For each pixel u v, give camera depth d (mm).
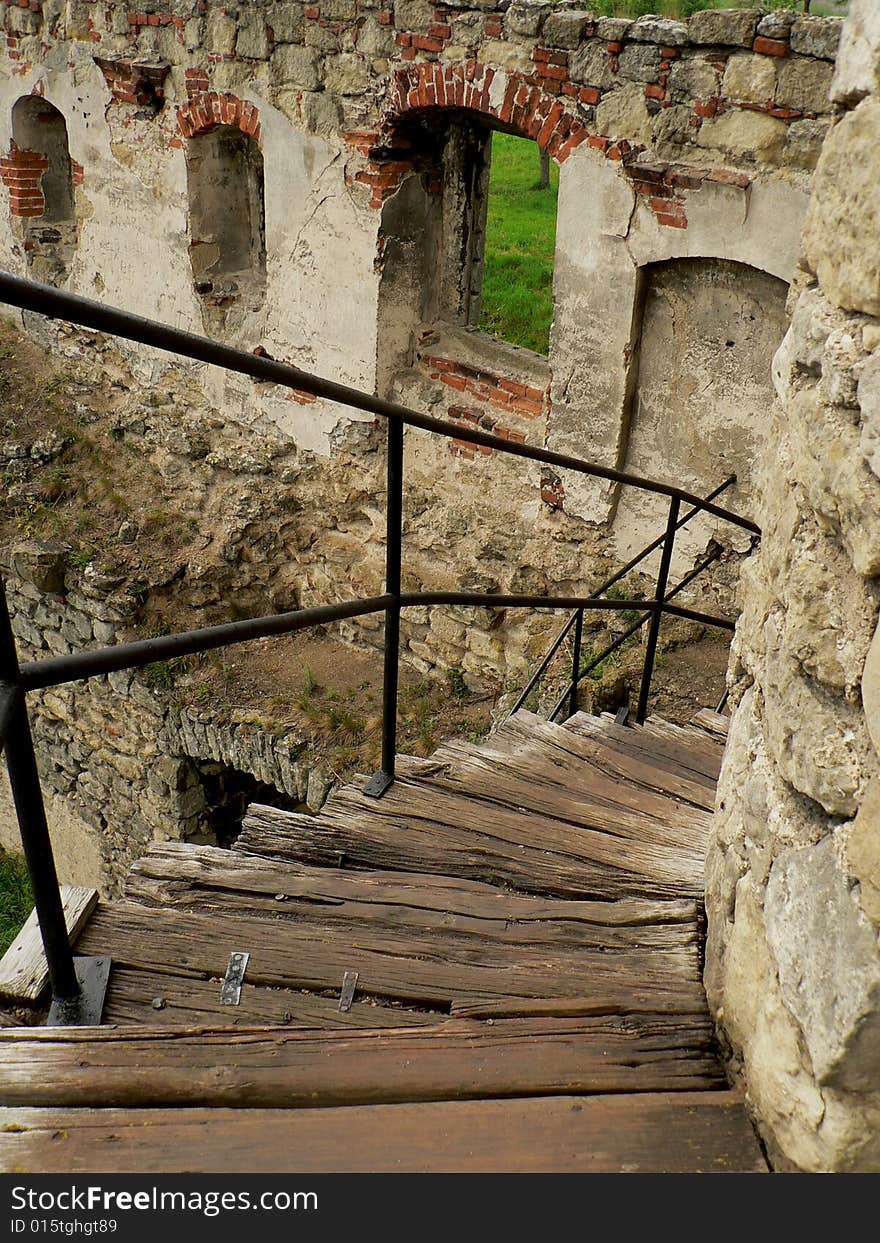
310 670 6711
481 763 2850
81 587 6867
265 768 6312
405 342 6496
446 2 5254
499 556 6289
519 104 5223
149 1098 1446
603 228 5152
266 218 6695
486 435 2455
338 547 7023
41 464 7684
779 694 1381
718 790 1825
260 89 6309
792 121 4395
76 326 8117
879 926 1058
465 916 2023
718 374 5148
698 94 4617
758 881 1413
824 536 1266
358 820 2434
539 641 6031
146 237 7508
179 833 7145
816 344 1269
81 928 1890
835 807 1177
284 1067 1499
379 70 5699
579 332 5469
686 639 5621
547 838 2381
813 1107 1204
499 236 10570
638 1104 1422
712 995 1662
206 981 1818
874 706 1075
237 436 7395
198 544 7121
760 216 4609
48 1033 1537
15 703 1316
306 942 1920
